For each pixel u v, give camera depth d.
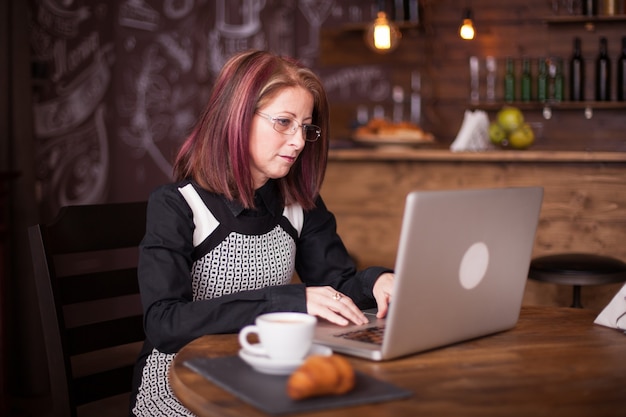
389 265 3.53
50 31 3.86
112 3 4.30
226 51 4.88
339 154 3.53
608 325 1.53
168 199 1.61
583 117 4.66
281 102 1.58
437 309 1.28
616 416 1.01
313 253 1.83
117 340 1.77
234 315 1.42
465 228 1.26
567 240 3.30
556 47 4.69
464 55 4.88
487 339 1.42
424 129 4.98
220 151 1.60
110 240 1.81
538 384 1.15
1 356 3.12
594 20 4.49
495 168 3.36
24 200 3.44
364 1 4.98
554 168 3.29
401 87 5.00
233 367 1.18
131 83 4.43
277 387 1.08
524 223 1.41
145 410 1.55
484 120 3.81
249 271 1.67
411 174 3.47
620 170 3.21
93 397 1.68
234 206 1.64
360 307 1.69
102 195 4.27
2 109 3.38
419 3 4.72
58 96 3.92
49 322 1.60
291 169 1.76
